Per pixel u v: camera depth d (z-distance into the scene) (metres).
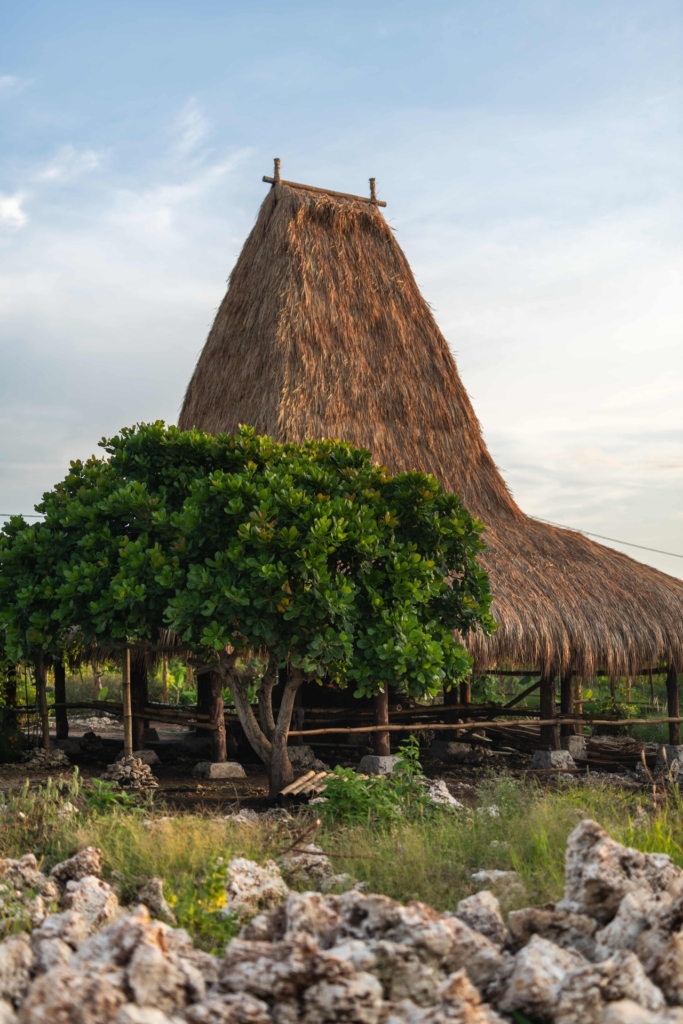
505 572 13.90
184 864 6.22
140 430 11.43
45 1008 3.17
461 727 12.95
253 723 10.97
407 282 17.73
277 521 9.77
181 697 25.11
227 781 12.48
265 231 17.67
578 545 15.60
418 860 6.31
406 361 16.81
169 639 13.02
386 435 15.91
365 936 4.24
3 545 11.27
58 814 7.73
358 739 15.78
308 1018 3.43
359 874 6.28
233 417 16.17
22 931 4.84
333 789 8.09
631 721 14.28
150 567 10.02
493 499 16.50
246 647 10.92
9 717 14.57
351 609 9.63
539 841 6.52
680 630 14.14
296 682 10.86
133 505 10.24
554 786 11.77
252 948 3.77
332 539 9.48
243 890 5.56
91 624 10.35
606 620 13.64
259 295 16.88
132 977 3.53
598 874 4.45
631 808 8.84
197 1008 3.36
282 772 10.76
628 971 3.62
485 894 4.72
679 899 4.13
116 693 24.72
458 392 17.28
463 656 10.72
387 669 9.95
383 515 10.70
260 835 7.10
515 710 15.41
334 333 16.27
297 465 10.45
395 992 3.79
